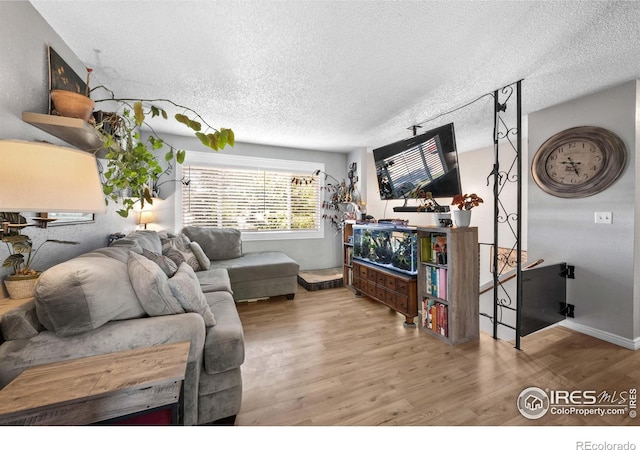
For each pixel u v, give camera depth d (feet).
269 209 14.80
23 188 2.72
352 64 6.57
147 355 3.42
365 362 6.70
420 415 4.91
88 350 3.51
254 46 5.89
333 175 16.25
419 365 6.56
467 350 7.30
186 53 6.15
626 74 6.92
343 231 13.83
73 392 2.66
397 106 9.14
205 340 4.56
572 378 6.01
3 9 4.04
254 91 8.07
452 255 7.57
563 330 8.57
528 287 7.55
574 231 8.42
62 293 3.44
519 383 5.84
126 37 5.58
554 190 8.77
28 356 3.30
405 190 10.22
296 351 7.24
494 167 8.05
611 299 7.68
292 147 14.94
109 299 3.83
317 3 4.66
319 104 9.01
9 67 4.16
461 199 7.88
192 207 13.21
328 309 10.48
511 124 11.05
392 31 5.37
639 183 7.29
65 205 2.96
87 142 5.65
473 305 7.94
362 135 12.58
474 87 7.75
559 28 5.22
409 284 8.85
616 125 7.52
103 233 7.70
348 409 5.07
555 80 7.27
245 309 10.49
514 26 5.19
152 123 11.05
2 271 4.01
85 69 6.66
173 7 4.76
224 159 13.61
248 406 5.14
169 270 5.79
